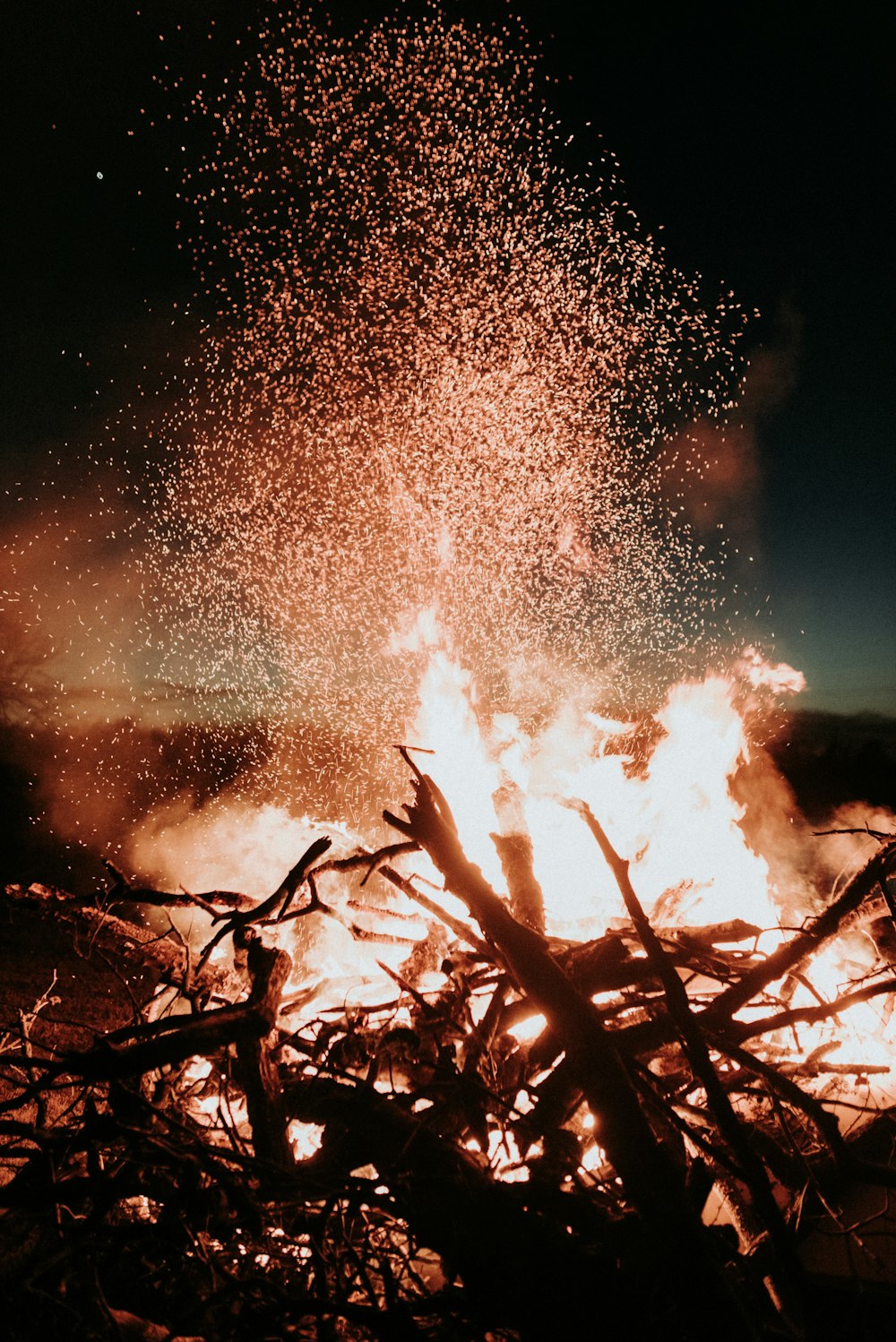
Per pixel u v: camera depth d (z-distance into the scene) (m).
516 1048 1.97
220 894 2.42
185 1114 1.72
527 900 2.47
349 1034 1.93
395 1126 1.54
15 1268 1.35
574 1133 1.66
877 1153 1.83
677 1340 1.21
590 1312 1.22
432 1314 1.31
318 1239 1.42
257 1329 1.28
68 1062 1.41
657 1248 1.27
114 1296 1.42
